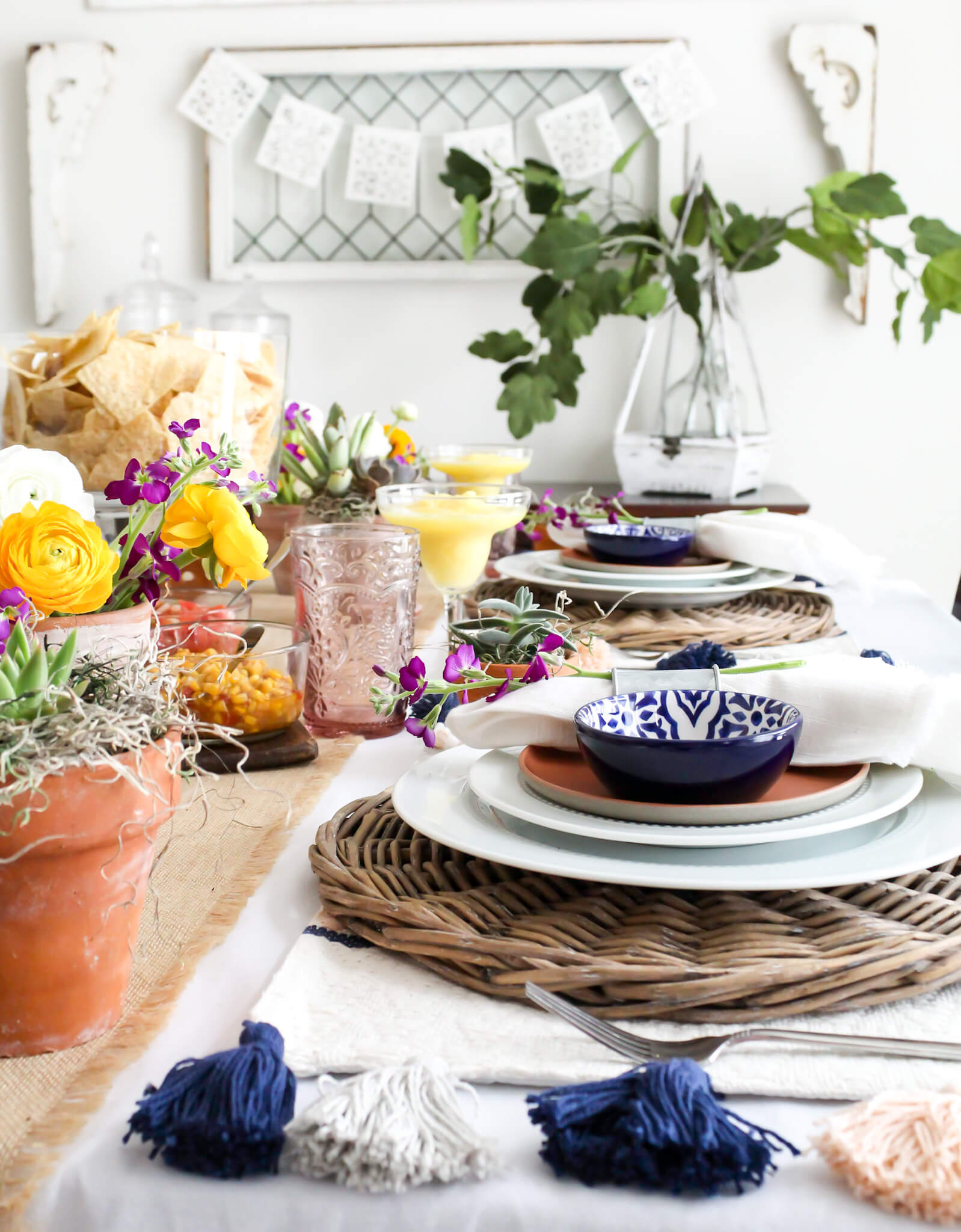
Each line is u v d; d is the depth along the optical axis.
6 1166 0.34
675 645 0.97
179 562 0.62
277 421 1.00
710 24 2.49
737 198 2.54
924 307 2.54
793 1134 0.36
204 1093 0.34
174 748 0.43
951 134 2.49
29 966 0.39
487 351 2.33
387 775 0.71
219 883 0.54
